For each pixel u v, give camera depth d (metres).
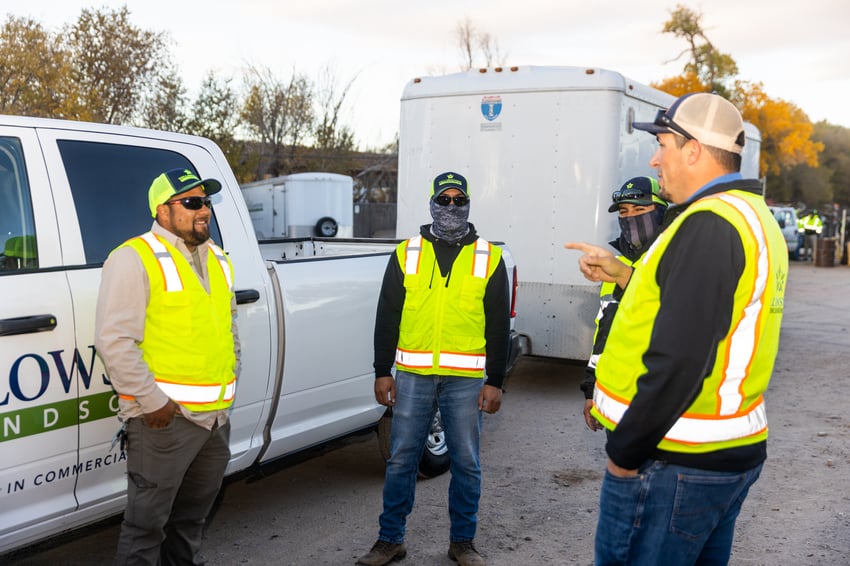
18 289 2.80
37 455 2.85
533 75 7.18
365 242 5.89
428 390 3.64
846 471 5.24
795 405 7.07
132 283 2.66
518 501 4.69
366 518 4.41
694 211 1.97
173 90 22.20
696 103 2.11
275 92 28.92
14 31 20.08
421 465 4.86
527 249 7.33
